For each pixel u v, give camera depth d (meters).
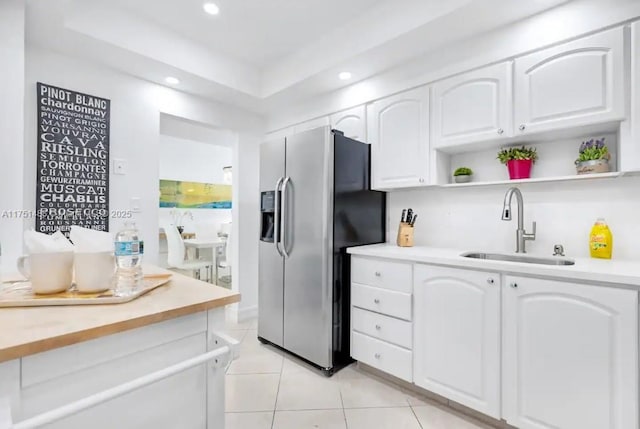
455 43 2.04
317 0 2.04
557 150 1.90
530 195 2.00
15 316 0.74
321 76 2.54
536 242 1.97
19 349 0.59
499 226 2.13
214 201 6.43
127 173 2.48
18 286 0.97
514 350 1.53
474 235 2.24
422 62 2.20
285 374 2.21
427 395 1.95
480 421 1.70
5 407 0.57
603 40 1.53
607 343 1.30
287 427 1.66
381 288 2.07
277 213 2.48
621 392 1.27
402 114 2.31
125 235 1.00
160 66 2.38
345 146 2.32
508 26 1.83
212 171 6.42
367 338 2.15
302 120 3.08
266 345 2.70
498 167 2.14
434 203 2.44
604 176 1.62
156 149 2.65
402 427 1.66
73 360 0.68
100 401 0.62
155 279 1.11
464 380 1.69
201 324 0.92
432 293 1.83
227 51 2.67
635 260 1.65
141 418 0.80
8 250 1.63
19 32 1.67
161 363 0.83
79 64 2.25
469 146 2.08
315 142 2.26
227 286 4.75
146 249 2.57
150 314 0.78
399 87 2.34
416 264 1.90
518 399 1.52
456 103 2.03
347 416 1.75
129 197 2.49
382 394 1.96
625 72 1.48
